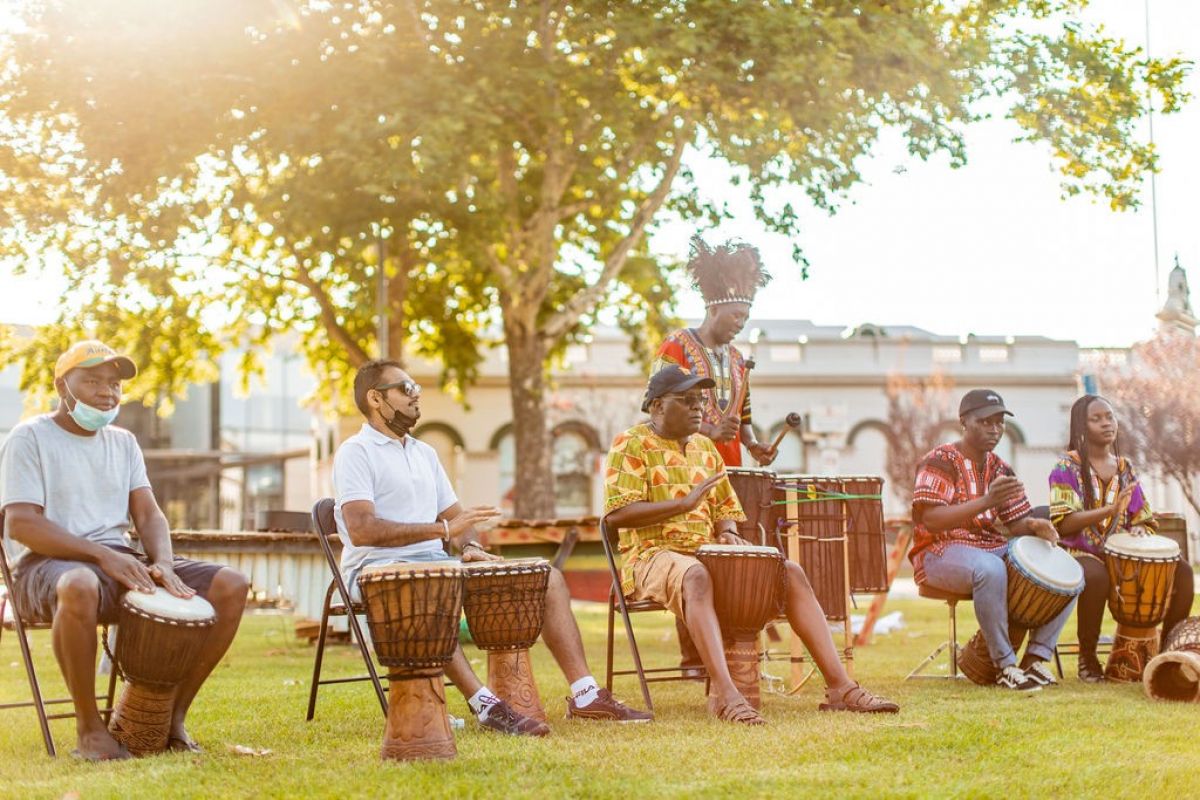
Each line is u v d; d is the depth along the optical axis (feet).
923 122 44.68
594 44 47.14
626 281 65.21
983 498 21.31
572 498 101.04
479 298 66.74
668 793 12.26
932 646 31.40
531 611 16.90
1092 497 22.81
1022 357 108.17
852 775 13.12
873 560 22.31
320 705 19.93
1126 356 58.70
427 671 14.38
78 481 15.88
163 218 49.21
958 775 13.20
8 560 16.89
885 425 106.73
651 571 18.38
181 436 110.01
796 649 21.40
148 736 15.26
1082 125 46.80
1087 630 22.43
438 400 100.58
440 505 18.25
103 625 16.51
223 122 47.39
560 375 101.35
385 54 45.32
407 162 43.57
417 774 13.21
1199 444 56.34
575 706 17.49
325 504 17.62
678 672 24.50
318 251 53.31
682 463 19.02
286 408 111.45
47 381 55.83
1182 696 19.61
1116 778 12.97
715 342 21.81
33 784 13.15
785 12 43.14
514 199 56.29
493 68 45.27
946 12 48.16
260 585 30.50
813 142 45.11
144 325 58.08
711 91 45.37
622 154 52.31
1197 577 49.96
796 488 21.22
